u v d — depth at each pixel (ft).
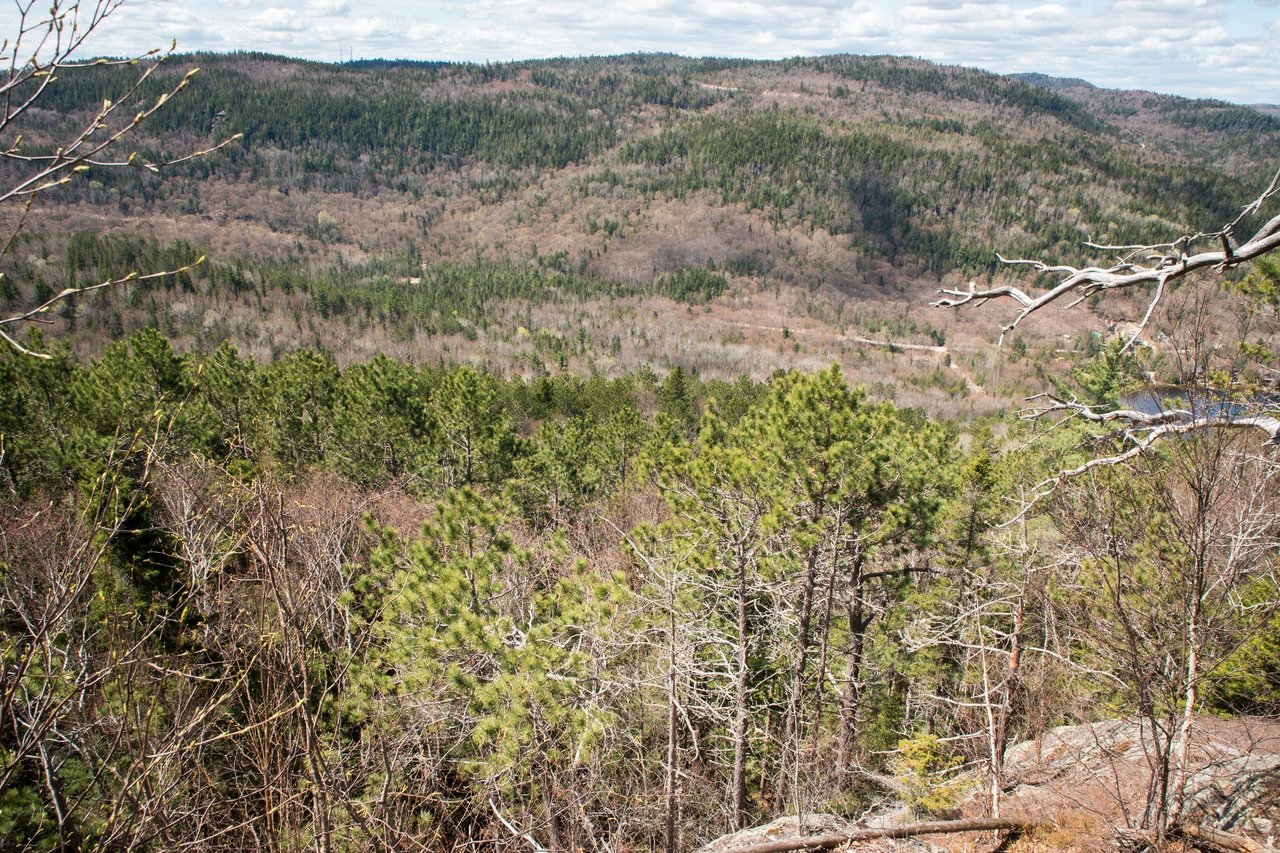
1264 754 21.99
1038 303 13.87
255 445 15.83
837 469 38.58
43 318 7.51
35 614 12.79
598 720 27.91
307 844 17.35
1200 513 15.25
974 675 29.45
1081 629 19.76
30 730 11.06
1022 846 21.50
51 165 7.36
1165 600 16.89
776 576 40.57
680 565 34.96
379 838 23.27
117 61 7.75
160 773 12.80
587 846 32.63
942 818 25.48
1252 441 16.21
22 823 16.38
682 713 33.30
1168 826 18.12
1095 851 19.80
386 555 30.94
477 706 28.96
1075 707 28.81
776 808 38.19
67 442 63.57
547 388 165.58
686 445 43.98
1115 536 17.76
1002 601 23.70
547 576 35.96
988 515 43.93
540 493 76.59
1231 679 23.26
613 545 56.29
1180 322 14.75
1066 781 24.67
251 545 13.96
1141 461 16.39
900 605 46.29
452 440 78.07
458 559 30.09
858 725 45.55
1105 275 13.00
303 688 13.58
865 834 22.02
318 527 24.18
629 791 37.11
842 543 41.42
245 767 18.35
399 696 28.30
